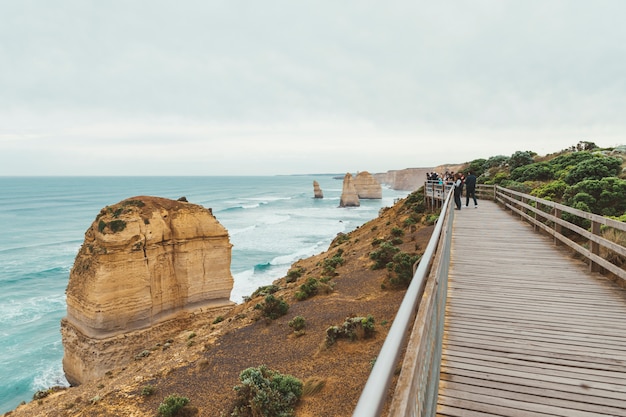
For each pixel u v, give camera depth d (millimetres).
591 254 9273
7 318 38156
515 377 4672
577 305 7141
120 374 20031
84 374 26656
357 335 13875
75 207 154125
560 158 31016
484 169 47375
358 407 1029
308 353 13961
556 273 9297
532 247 12242
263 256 59188
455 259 10773
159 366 16969
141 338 27750
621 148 34094
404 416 1375
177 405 11883
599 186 16719
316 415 10289
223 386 13148
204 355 16266
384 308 16172
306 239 72438
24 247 73625
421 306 2791
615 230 10766
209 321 29625
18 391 26047
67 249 71875
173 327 29953
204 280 32375
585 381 4562
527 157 38469
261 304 20625
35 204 166625
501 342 5633
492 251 11742
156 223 29891
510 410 4012
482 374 4746
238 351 15789
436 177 34250
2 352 31078
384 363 1297
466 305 7188
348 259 27531
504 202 22812
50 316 38750
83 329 27094
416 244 23359
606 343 5566
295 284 25266
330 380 11758
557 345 5520
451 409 4043
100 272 26406
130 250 27625
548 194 20516
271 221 98250
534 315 6672
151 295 29078
